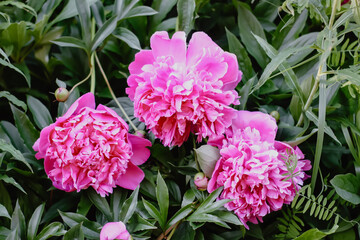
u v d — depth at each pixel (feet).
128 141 3.28
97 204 3.33
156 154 3.43
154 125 3.22
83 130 3.21
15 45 3.60
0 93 3.36
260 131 3.27
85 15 3.54
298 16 3.63
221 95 3.20
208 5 3.88
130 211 3.21
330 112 3.46
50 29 3.73
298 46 3.60
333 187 3.43
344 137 3.50
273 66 3.09
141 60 3.32
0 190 3.38
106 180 3.28
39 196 3.46
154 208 3.22
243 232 3.31
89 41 3.55
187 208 3.27
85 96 3.25
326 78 3.33
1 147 3.18
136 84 3.32
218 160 3.21
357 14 3.10
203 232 3.41
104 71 3.76
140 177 3.35
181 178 3.47
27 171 3.38
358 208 3.46
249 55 3.76
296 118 3.48
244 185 3.20
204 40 3.26
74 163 3.23
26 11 3.67
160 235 3.29
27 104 3.50
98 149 3.22
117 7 3.59
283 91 3.63
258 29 3.66
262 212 3.25
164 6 3.71
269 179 3.22
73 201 3.42
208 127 3.23
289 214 3.36
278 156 3.26
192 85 3.14
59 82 3.44
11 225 3.20
